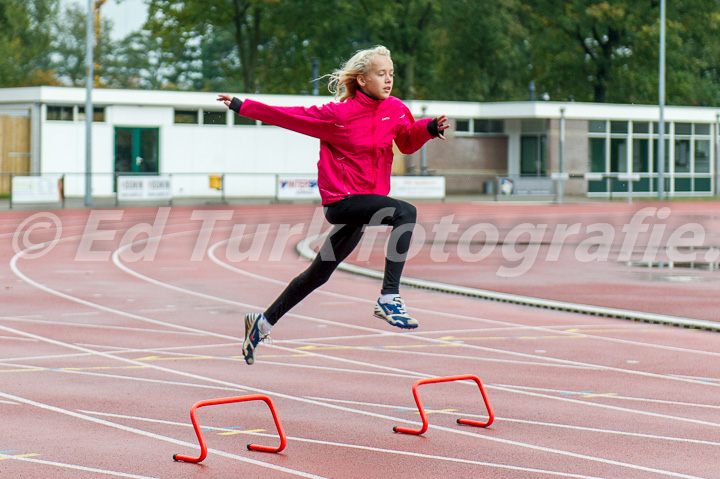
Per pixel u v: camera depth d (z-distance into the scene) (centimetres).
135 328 1492
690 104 8456
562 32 8100
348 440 851
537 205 5128
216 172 5291
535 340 1406
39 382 1098
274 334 1454
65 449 818
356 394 1049
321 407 986
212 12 7194
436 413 959
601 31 7988
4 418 929
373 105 636
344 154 638
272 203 4978
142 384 1093
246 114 628
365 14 7506
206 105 5256
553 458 791
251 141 5356
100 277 2133
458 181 6034
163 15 7212
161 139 5172
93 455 799
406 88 7906
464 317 1630
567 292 1912
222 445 833
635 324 1559
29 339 1386
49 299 1794
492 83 8394
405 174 5434
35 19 9131
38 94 4900
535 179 5688
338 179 638
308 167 5484
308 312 1675
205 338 1411
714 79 9425
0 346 1330
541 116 5856
